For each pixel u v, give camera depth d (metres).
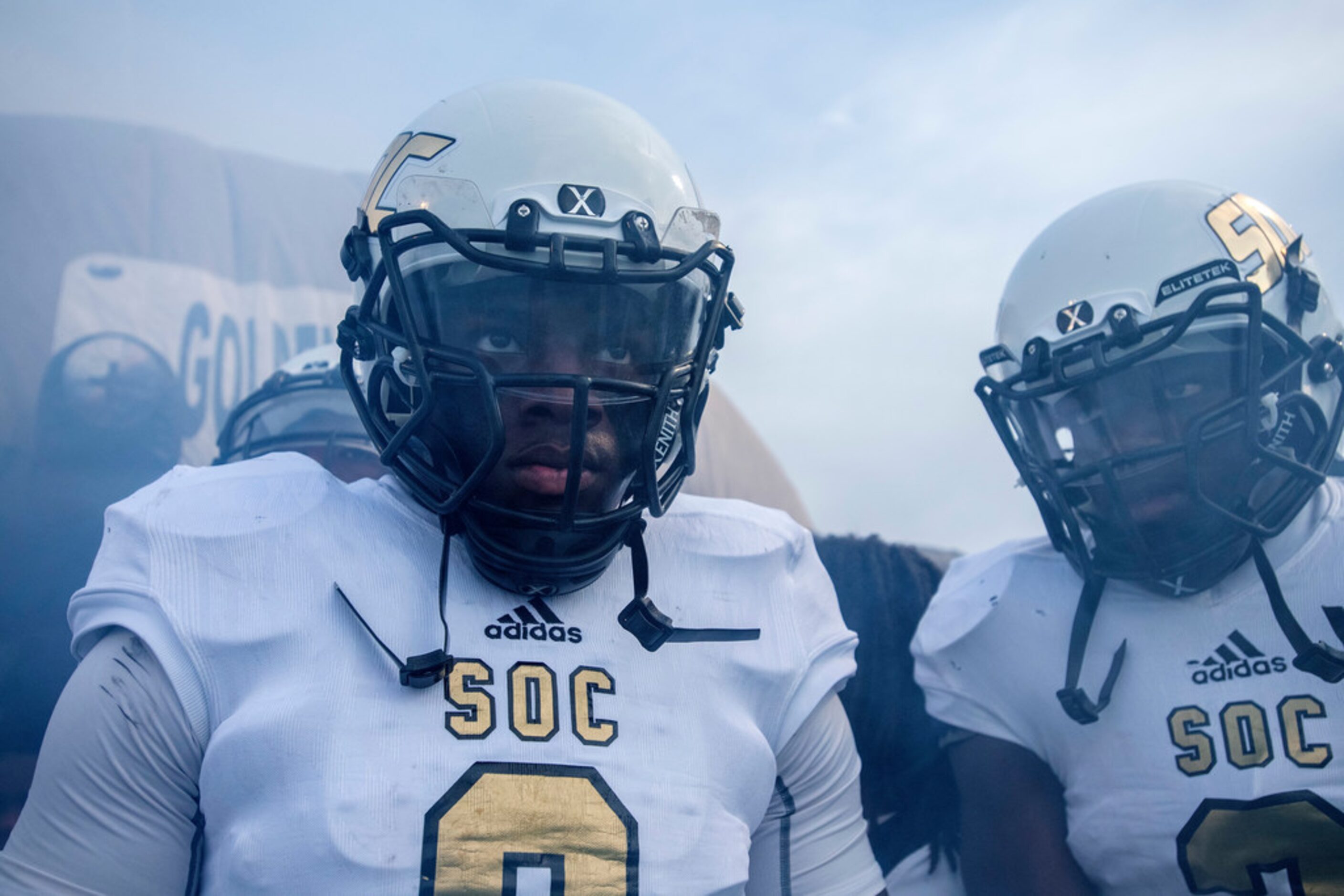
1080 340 1.43
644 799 1.00
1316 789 1.29
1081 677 1.45
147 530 1.02
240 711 0.96
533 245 1.05
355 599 1.03
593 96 1.21
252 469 1.12
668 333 1.10
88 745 0.95
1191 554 1.38
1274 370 1.42
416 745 0.97
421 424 1.06
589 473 1.06
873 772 1.72
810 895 1.14
